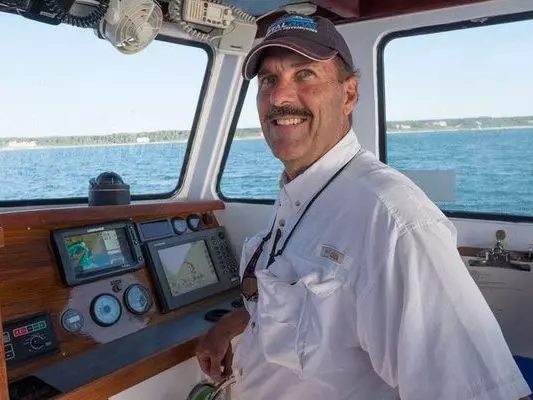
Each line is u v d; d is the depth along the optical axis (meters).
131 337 1.95
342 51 1.38
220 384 1.84
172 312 2.20
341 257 1.25
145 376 1.73
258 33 2.45
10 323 1.67
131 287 2.09
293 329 1.30
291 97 1.36
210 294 2.41
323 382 1.29
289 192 1.44
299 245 1.37
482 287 2.23
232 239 2.82
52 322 1.77
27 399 1.46
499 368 1.05
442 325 1.07
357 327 1.22
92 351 1.82
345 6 2.18
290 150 1.39
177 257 2.35
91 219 2.02
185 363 2.00
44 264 1.83
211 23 2.09
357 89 1.48
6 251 1.74
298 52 1.31
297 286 1.29
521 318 2.17
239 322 1.80
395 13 2.23
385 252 1.16
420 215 1.16
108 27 1.86
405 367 1.09
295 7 2.18
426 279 1.10
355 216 1.26
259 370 1.44
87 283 1.94
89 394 1.55
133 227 2.21
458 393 1.04
